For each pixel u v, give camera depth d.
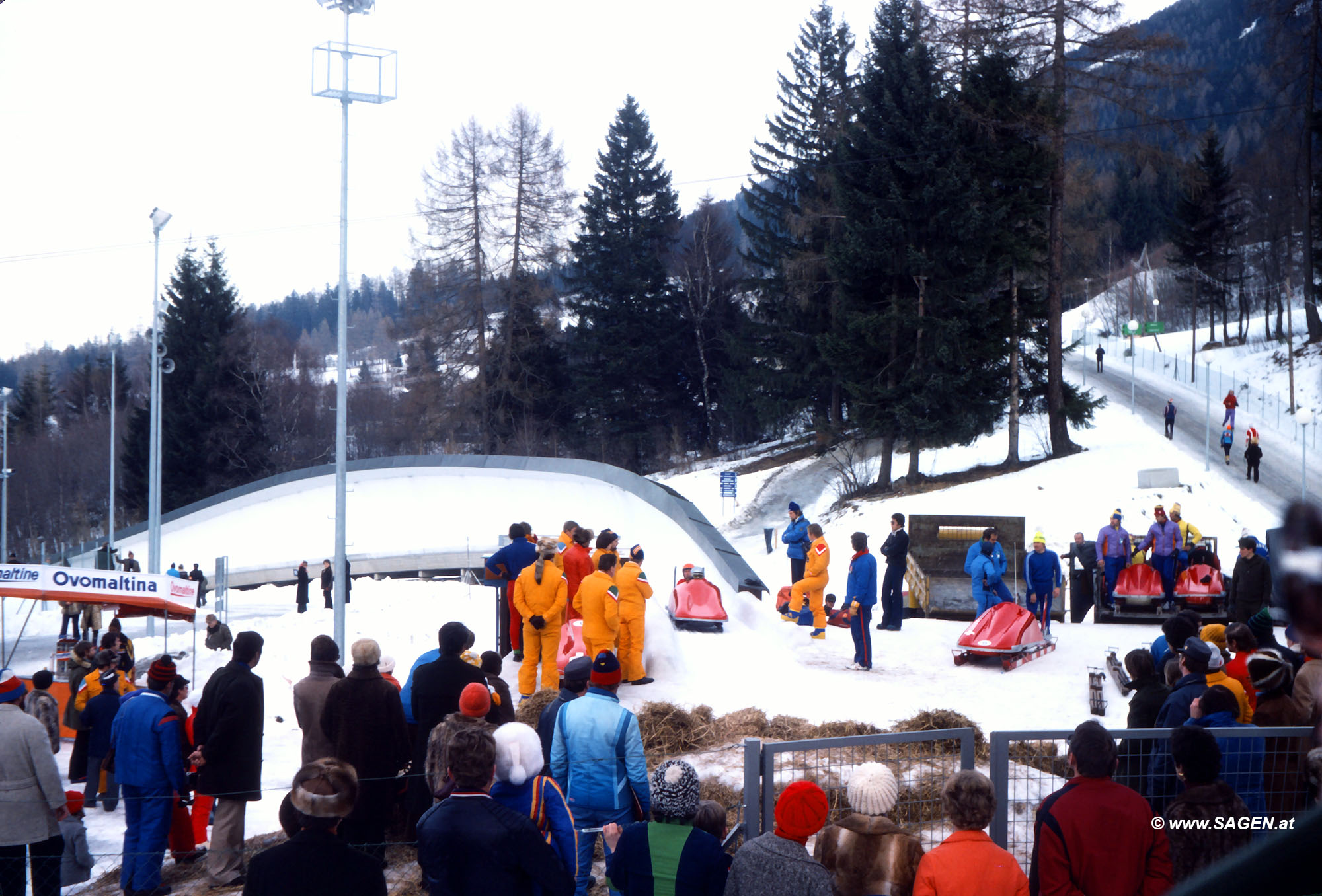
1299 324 79.38
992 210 40.88
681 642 14.78
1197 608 20.30
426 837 4.96
